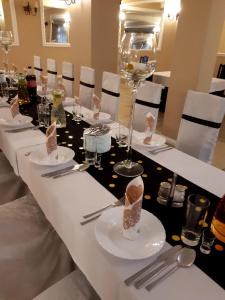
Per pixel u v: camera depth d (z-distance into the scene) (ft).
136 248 2.32
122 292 2.10
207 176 3.75
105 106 8.19
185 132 5.83
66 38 19.62
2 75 8.92
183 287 2.03
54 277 3.48
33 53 18.54
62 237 3.24
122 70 3.70
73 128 5.44
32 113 6.27
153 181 3.55
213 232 2.53
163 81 14.06
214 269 2.20
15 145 4.47
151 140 4.83
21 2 16.83
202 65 9.37
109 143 4.03
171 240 2.52
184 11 9.29
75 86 16.83
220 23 9.16
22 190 5.45
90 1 13.19
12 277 3.45
